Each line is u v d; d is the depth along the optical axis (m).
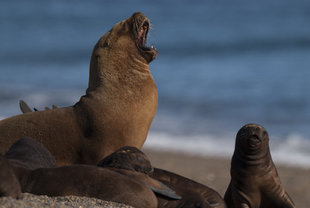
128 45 28.56
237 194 26.16
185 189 24.39
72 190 21.05
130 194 21.19
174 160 58.38
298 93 99.50
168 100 95.56
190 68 135.38
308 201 44.06
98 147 26.98
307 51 152.75
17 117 27.91
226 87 108.00
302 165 58.03
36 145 23.41
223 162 58.22
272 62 139.00
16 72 136.88
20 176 21.02
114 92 27.69
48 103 93.56
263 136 25.05
